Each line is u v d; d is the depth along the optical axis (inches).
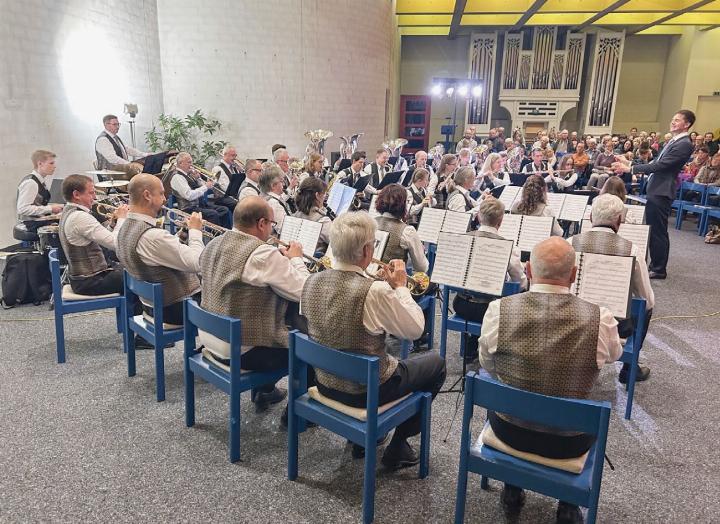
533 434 62.2
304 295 72.5
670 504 76.9
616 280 85.7
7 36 196.2
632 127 611.5
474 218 173.3
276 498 76.0
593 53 569.3
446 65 604.7
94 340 130.7
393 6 445.1
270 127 351.6
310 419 74.9
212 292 84.4
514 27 520.4
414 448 88.8
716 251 243.3
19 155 204.2
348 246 69.2
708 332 144.7
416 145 618.2
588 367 58.8
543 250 61.6
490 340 63.3
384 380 72.4
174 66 327.9
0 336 132.5
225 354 83.7
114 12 271.3
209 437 90.6
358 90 395.2
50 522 70.4
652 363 125.0
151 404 100.9
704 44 534.3
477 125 599.8
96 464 82.7
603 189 143.7
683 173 350.0
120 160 233.6
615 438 93.9
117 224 118.5
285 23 339.9
